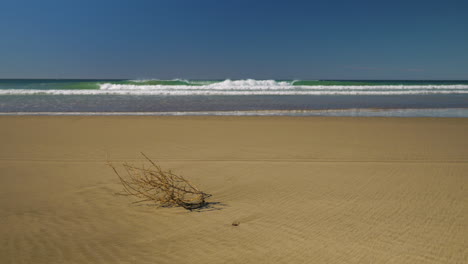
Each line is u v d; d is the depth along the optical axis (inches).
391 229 131.0
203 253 115.7
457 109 701.3
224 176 215.3
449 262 107.3
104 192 185.9
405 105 779.4
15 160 265.6
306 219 142.4
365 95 1091.3
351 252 114.0
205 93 1115.3
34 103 780.0
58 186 197.5
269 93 1131.9
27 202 170.4
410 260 108.6
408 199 165.5
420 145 323.3
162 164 249.8
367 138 362.9
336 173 218.7
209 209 157.9
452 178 203.9
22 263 111.3
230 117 542.9
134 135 380.2
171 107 714.8
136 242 125.5
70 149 308.0
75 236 131.2
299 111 657.0
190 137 368.5
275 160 260.2
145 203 168.2
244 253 115.0
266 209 155.5
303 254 113.4
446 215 144.2
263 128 432.5
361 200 165.0
